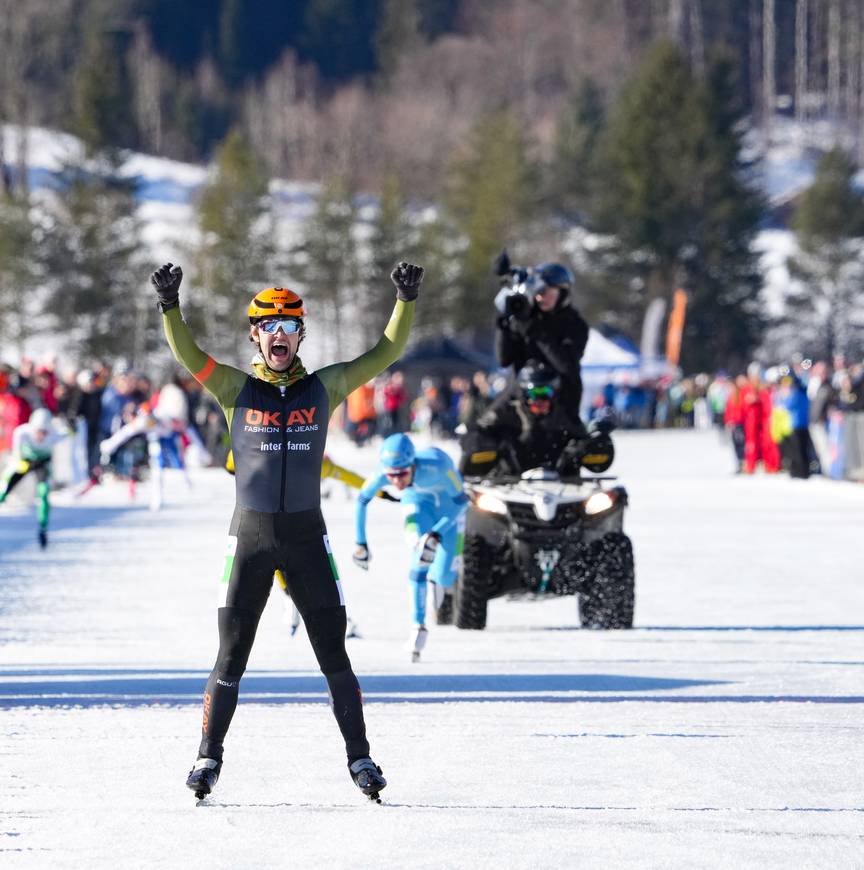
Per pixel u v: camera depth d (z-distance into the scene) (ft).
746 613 148.25
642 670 113.09
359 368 75.41
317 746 85.87
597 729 90.58
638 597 161.17
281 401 73.92
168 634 133.28
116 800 73.46
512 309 145.38
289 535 73.51
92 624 139.74
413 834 67.21
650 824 68.90
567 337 146.00
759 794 74.49
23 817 70.23
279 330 74.02
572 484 140.36
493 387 632.79
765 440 388.78
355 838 66.64
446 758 82.69
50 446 213.46
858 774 78.79
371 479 119.44
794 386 364.79
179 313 73.51
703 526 249.14
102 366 371.76
